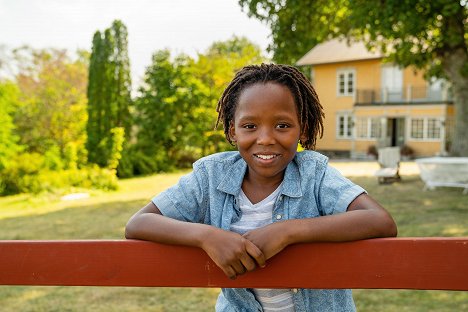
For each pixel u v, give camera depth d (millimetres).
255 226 1519
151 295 4699
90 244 1224
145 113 22906
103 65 20391
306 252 1173
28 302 4605
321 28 15094
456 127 14984
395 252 1119
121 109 21188
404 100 27891
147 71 23391
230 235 1164
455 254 1082
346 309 1553
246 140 1376
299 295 1483
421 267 1104
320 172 1509
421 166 11570
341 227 1150
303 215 1494
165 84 22953
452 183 11125
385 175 12812
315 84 30625
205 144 24016
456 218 7758
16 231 8430
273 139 1350
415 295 4410
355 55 28750
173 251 1218
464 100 14625
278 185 1535
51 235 7930
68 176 15297
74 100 23250
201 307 4324
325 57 30078
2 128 15875
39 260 1225
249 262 1145
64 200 12992
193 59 24172
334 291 1516
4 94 16656
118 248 1224
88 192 14344
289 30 14344
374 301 4293
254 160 1385
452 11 11344
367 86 28750
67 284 1222
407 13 11430
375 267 1132
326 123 30328
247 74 1417
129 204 11734
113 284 1222
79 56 33094
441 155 17016
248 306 1553
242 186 1557
